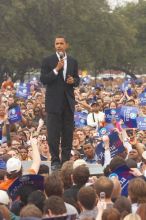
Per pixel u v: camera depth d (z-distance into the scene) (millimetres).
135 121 33719
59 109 22156
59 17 120438
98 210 15531
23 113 43031
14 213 16781
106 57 129750
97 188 16344
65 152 22688
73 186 17828
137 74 160000
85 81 88125
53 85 22141
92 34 125938
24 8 115562
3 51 114562
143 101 49125
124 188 19203
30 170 19281
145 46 151375
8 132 35719
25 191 17828
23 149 28844
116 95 52969
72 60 22234
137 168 21172
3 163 24109
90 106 43781
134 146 26781
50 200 14992
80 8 122500
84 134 33000
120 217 14234
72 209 16422
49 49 121000
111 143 26422
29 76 128250
